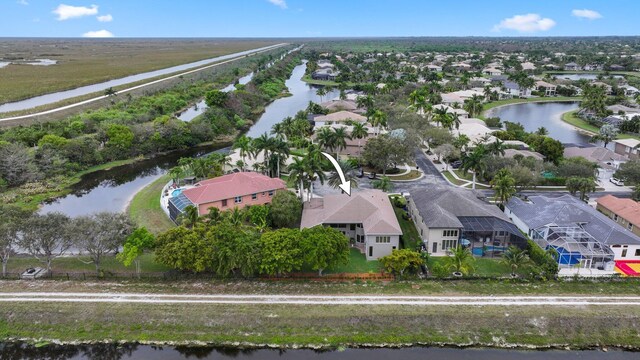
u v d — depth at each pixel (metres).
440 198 71.75
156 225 75.19
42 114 153.12
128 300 54.16
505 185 77.62
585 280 58.53
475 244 65.88
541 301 54.31
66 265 61.75
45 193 92.31
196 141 135.12
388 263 58.53
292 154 113.38
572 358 47.09
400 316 51.47
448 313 51.94
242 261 55.78
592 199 88.12
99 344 48.94
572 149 114.81
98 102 176.88
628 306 53.34
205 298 54.59
